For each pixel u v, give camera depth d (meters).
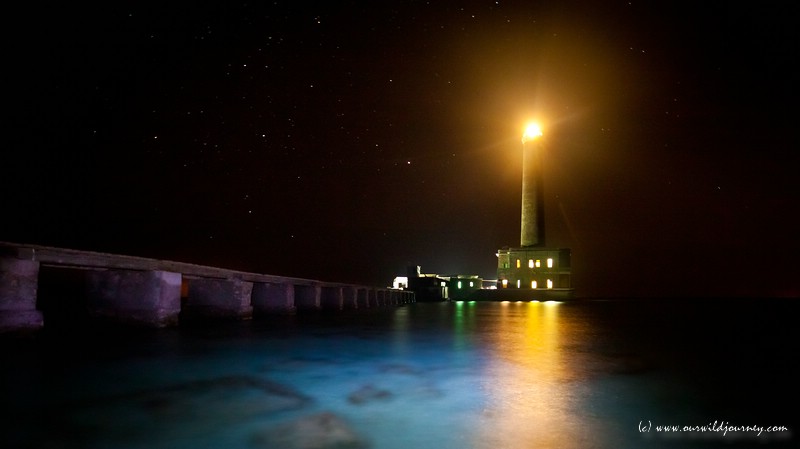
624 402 3.75
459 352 6.57
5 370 4.59
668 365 5.65
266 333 8.71
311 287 17.00
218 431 2.92
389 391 4.04
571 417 3.31
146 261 8.82
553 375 4.88
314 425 3.06
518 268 63.16
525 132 65.81
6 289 6.00
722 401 3.81
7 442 2.69
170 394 3.82
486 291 63.06
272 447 2.65
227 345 6.77
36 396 3.67
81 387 3.99
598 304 43.41
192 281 10.91
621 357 6.31
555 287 61.25
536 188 64.31
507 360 5.86
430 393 3.98
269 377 4.56
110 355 5.60
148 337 7.39
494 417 3.28
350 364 5.40
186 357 5.61
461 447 2.67
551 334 9.80
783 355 6.66
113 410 3.34
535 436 2.89
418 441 2.77
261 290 14.12
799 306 36.75
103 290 8.35
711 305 40.34
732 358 6.31
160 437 2.80
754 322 14.96
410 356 6.09
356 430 2.96
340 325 11.28
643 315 20.17
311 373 4.81
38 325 6.33
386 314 18.67
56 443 2.68
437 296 58.47
